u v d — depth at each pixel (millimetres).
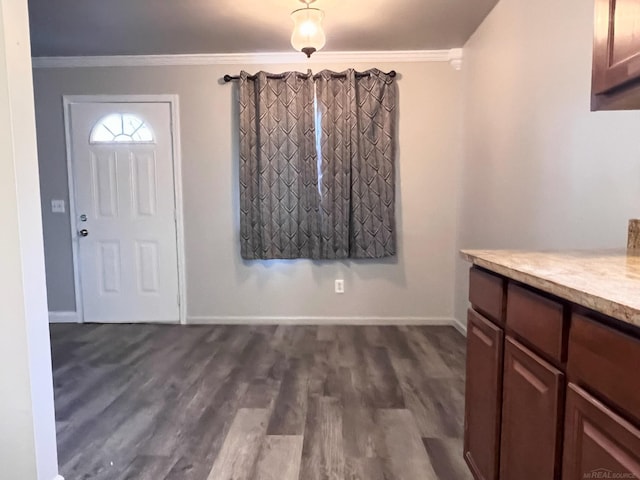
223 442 2037
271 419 2250
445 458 1895
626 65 1218
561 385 1028
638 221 1530
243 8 2906
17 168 1518
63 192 4082
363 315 4070
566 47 1999
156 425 2199
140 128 4004
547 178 2186
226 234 4051
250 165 3873
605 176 1730
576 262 1295
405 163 3951
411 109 3910
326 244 3857
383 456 1913
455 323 3980
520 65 2521
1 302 1546
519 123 2541
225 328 3943
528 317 1195
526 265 1254
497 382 1405
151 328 3953
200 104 3957
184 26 3215
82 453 1955
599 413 882
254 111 3854
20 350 1555
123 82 3971
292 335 3719
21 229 1528
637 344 772
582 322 947
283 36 3424
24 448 1586
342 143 3787
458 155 3904
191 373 2881
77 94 3986
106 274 4125
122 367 2998
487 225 3119
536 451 1145
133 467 1849
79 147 4031
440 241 4012
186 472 1812
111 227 4086
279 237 3887
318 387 2643
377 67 3889
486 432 1500
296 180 3854
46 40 3492
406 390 2596
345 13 3016
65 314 4168
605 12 1335
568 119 1987
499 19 2861
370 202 3848
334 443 2020
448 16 3086
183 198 4039
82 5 2850
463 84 3766
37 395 1593
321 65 3902
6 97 1484
